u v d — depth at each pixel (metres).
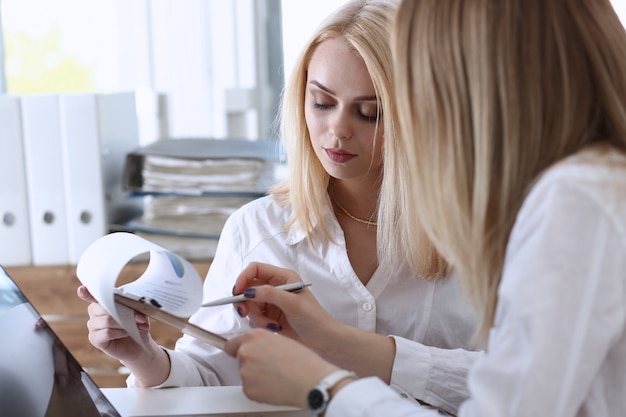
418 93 0.92
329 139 1.29
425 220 0.94
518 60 0.88
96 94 2.11
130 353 1.26
